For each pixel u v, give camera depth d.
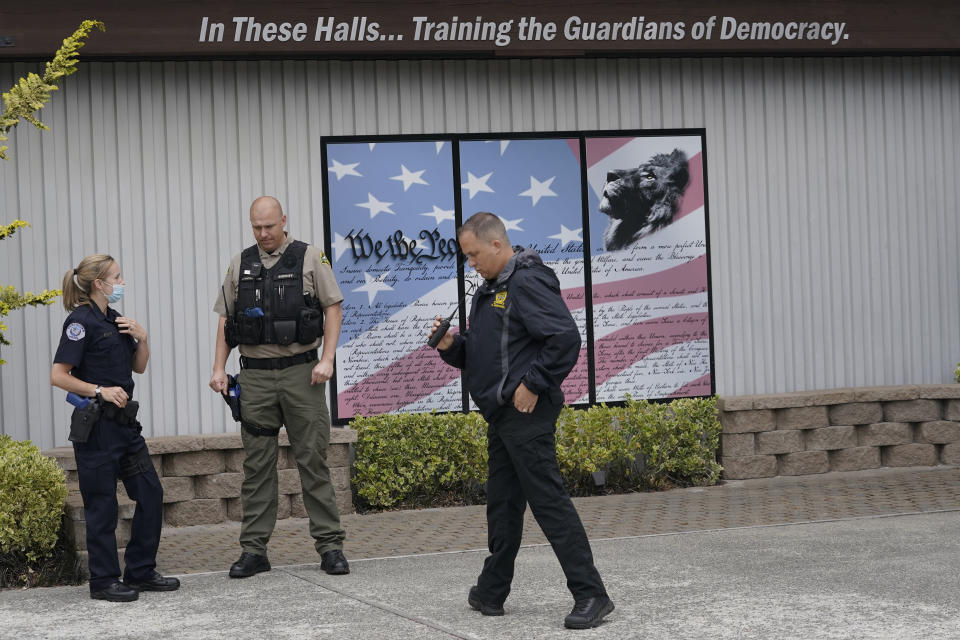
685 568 7.71
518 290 6.34
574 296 11.47
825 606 6.59
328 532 7.96
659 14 11.22
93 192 10.56
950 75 12.32
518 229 11.37
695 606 6.66
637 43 11.22
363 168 11.05
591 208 11.50
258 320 7.88
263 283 7.95
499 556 6.57
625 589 7.14
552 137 11.42
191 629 6.48
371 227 11.05
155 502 7.47
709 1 11.31
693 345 11.72
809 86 12.09
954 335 12.38
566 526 6.32
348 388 10.99
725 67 11.86
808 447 11.59
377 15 10.63
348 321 11.00
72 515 7.97
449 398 11.17
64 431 10.47
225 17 10.34
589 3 11.07
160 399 10.69
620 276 11.57
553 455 6.36
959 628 6.09
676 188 11.70
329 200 10.98
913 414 11.80
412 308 11.12
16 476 7.79
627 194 11.59
